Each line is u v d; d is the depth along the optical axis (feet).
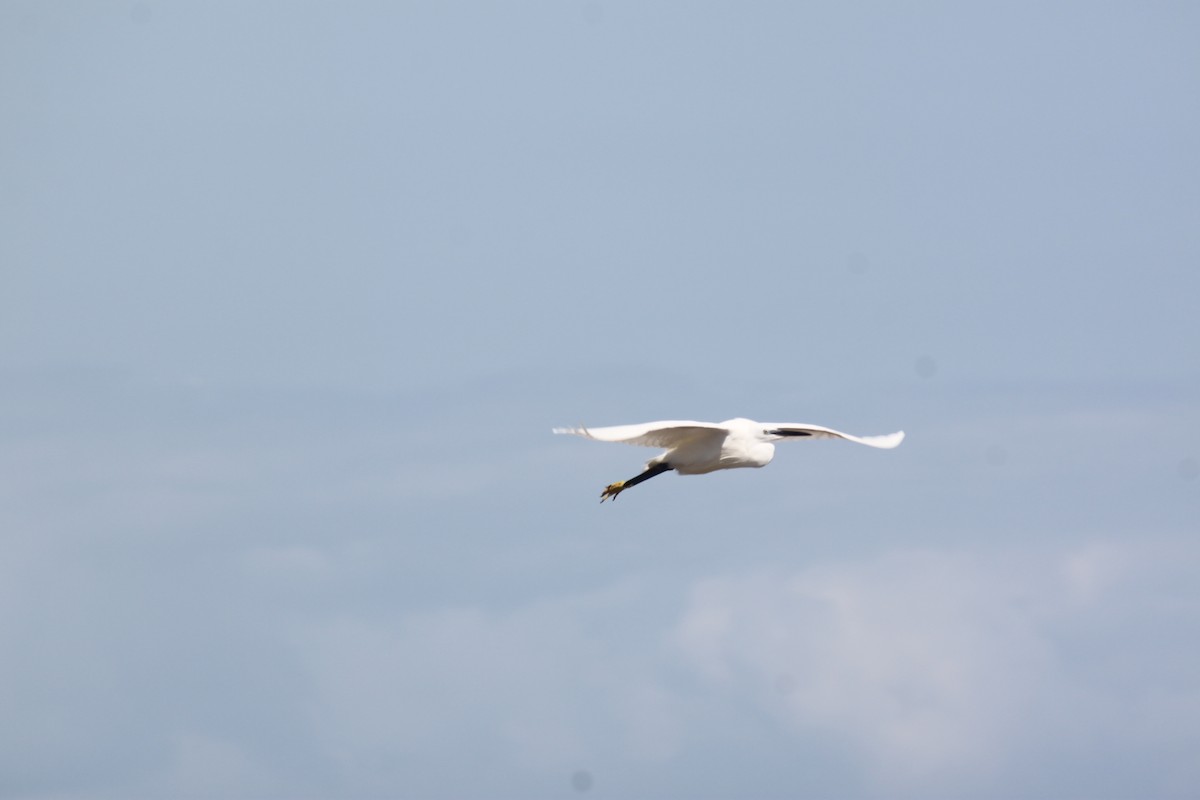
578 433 106.32
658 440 112.06
